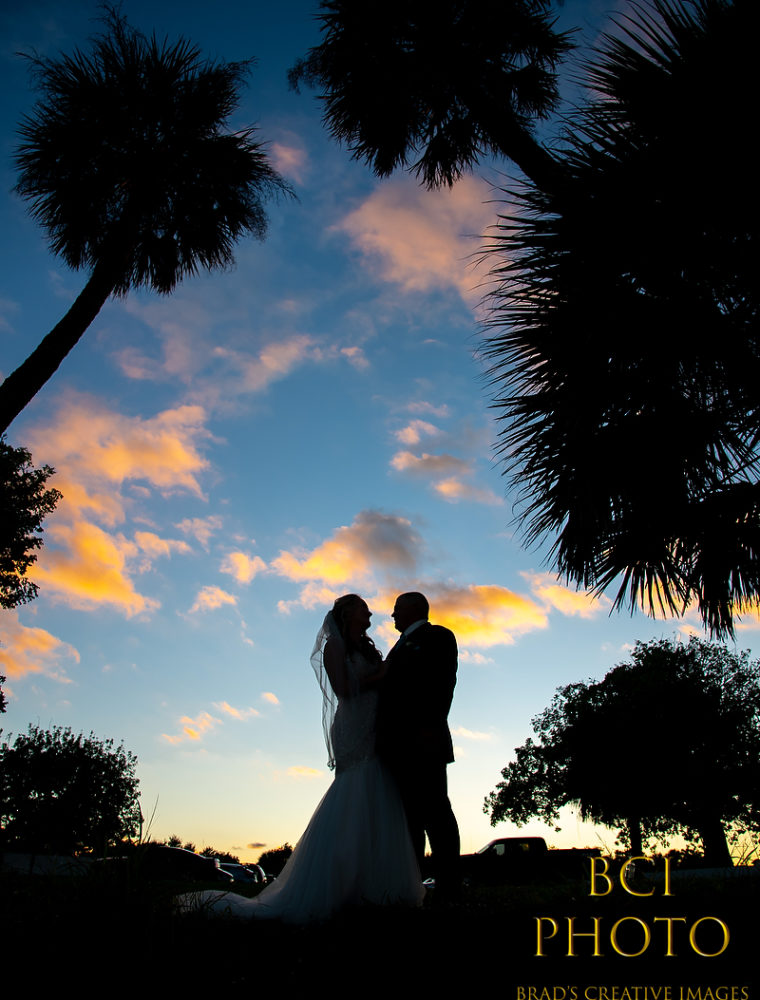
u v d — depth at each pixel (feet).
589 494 16.67
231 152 30.73
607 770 86.38
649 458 16.25
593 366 16.44
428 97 26.53
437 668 11.41
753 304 15.34
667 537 16.69
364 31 24.93
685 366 15.94
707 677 88.38
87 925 6.57
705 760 83.61
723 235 15.40
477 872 35.83
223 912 8.47
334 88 27.07
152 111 29.66
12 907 6.93
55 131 29.25
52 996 5.74
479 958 6.64
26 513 68.49
